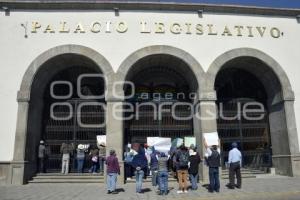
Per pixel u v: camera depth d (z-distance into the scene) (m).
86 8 16.78
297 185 13.04
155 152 14.25
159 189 11.98
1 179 15.00
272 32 17.56
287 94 16.92
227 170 17.30
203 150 15.59
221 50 16.92
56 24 16.61
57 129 17.75
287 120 16.66
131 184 14.93
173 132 18.12
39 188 13.80
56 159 17.48
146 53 16.42
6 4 16.55
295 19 18.00
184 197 10.94
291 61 17.42
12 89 15.95
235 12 17.47
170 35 16.80
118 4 16.67
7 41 16.34
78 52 16.27
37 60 16.16
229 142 18.31
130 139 17.89
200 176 15.69
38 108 17.25
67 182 15.50
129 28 16.72
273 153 18.05
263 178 15.98
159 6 16.89
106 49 16.44
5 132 15.55
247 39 17.27
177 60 16.86
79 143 17.64
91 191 12.80
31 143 16.25
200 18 17.19
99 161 16.98
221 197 10.80
